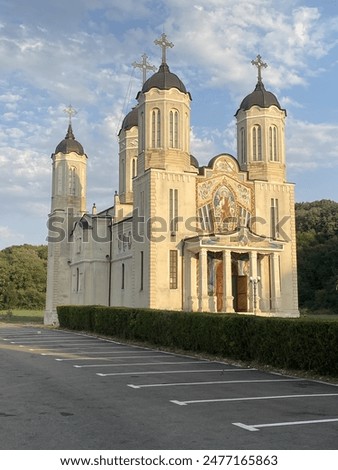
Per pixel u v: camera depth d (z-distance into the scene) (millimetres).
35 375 17469
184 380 16469
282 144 50219
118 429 9914
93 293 55156
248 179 48375
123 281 52312
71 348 27406
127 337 31781
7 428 10000
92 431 9758
